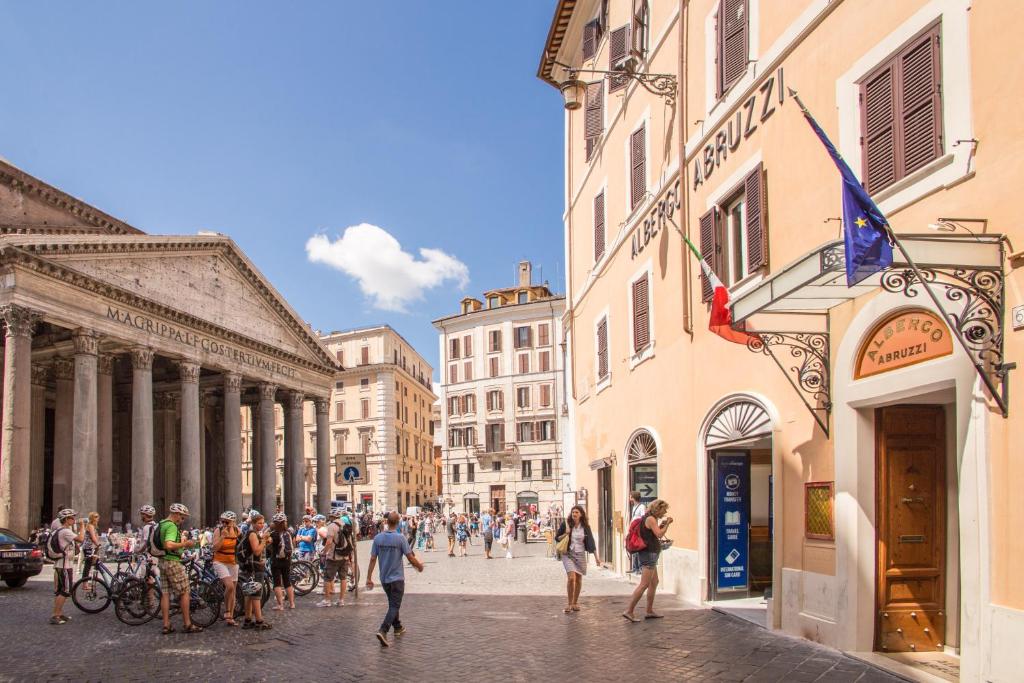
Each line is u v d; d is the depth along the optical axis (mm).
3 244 30219
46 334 38219
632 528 12469
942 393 8484
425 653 10352
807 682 7980
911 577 9461
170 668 10008
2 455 29922
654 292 16875
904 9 8828
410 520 40438
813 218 10461
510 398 71750
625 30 18641
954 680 7953
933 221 8242
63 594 14094
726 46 13109
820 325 10367
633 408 18469
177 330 40031
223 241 43719
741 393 12508
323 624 13414
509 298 74938
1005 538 7145
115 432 48406
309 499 78375
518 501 70125
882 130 9109
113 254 36062
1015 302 7129
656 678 8352
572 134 25703
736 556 14078
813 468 10430
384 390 77125
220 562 13328
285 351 49188
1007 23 7324
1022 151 7121
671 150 15781
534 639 10992
